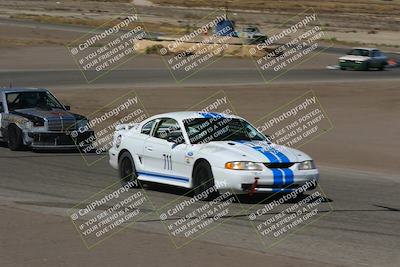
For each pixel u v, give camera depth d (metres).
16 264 19.50
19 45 143.25
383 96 82.94
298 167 30.19
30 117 47.53
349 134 59.62
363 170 44.12
